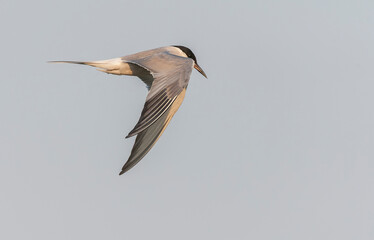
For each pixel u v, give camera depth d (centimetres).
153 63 1156
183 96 1101
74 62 1291
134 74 1318
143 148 1085
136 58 1295
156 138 1082
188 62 1140
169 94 1077
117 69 1302
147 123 1029
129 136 992
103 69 1296
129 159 1080
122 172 1069
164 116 1085
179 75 1105
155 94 1070
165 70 1120
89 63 1291
